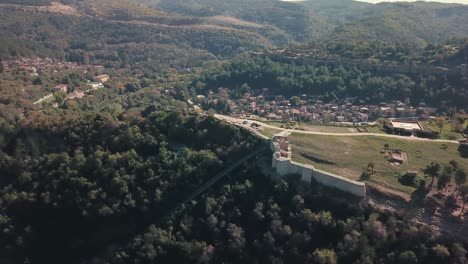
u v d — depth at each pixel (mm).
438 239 109250
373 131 167625
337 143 152500
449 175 121188
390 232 112250
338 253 110625
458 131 167250
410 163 138500
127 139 153875
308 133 160500
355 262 106375
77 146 154875
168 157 148625
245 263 117312
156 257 122938
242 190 133250
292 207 125625
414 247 108062
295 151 146125
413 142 155125
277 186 130500
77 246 132125
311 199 126875
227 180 140250
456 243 106625
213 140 157625
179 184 140125
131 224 134250
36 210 137750
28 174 144625
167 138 161125
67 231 134125
